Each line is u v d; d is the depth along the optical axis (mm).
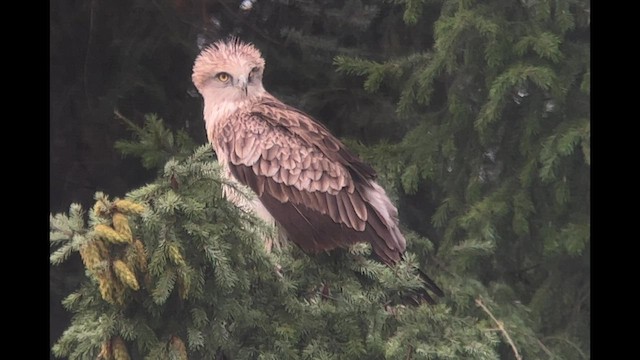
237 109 11375
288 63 13242
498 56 11344
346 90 13172
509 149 12203
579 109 11719
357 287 9766
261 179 11062
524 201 11867
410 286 9742
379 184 11727
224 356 9305
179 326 8836
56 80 13062
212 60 11398
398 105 12016
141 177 13234
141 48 13086
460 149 12281
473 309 11578
